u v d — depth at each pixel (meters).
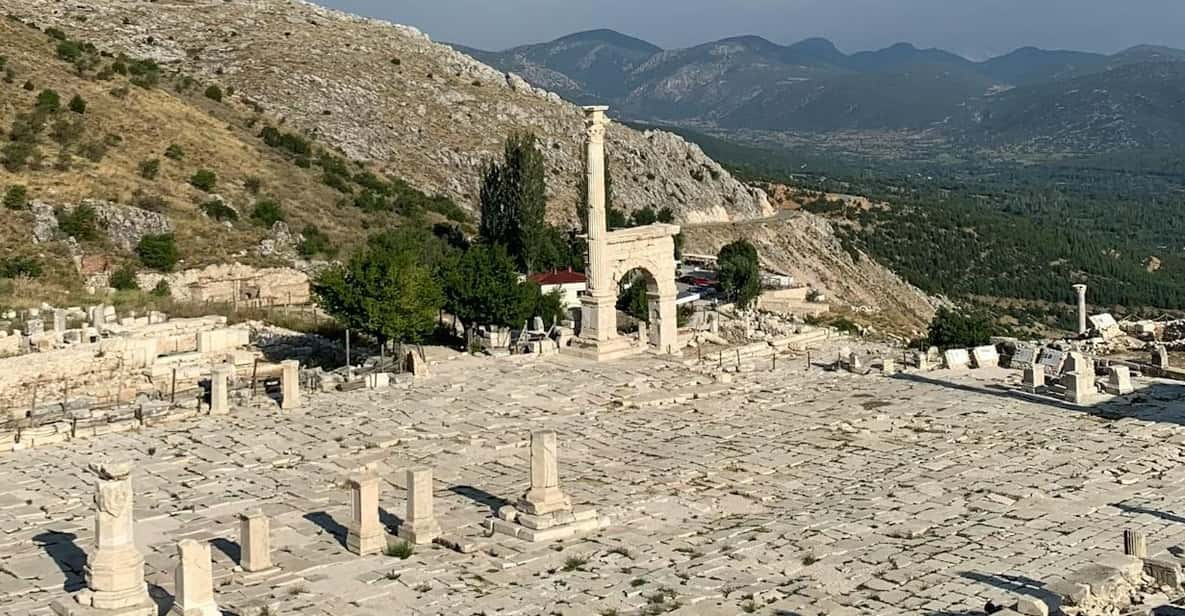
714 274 135.00
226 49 162.88
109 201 90.56
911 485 44.12
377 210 115.31
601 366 68.31
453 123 161.62
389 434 52.75
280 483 45.25
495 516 40.00
